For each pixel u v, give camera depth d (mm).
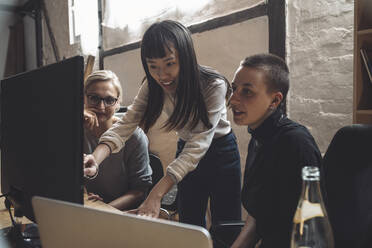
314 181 656
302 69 2246
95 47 4625
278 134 1068
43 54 6012
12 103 1098
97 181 1874
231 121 2721
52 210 618
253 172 1122
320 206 651
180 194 1862
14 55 6883
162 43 1406
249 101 1108
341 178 1079
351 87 2012
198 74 1482
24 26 6797
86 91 1830
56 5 5434
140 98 1698
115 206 1756
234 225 1354
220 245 1355
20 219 1308
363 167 1056
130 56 4020
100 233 561
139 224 518
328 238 651
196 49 3039
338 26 2057
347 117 2035
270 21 2408
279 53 2354
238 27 2660
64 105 822
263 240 1068
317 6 2148
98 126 1850
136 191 1877
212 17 2922
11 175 1114
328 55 2111
